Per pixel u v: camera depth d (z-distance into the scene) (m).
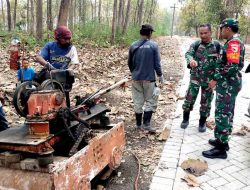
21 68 3.99
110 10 48.41
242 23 35.16
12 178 3.31
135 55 6.23
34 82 3.75
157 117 7.36
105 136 4.21
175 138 6.00
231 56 4.79
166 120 7.10
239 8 31.92
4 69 9.91
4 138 3.40
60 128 3.80
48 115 3.45
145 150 5.59
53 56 4.86
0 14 43.50
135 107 6.46
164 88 9.89
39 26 16.48
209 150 5.26
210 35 5.93
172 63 15.90
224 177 4.61
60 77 4.01
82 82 9.53
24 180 3.26
